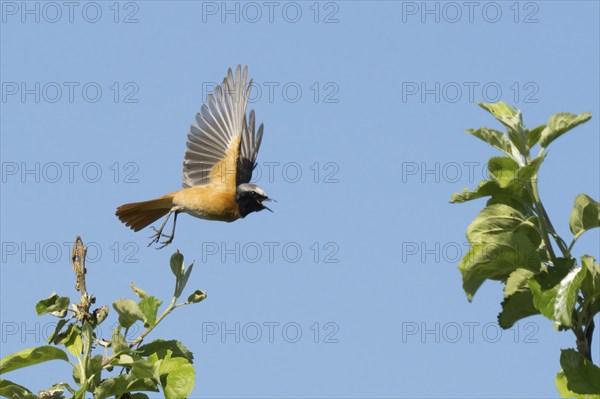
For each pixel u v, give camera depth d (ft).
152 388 27.78
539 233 31.24
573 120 31.19
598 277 29.07
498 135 32.81
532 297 30.68
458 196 32.60
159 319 28.68
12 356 27.71
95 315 28.60
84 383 27.14
